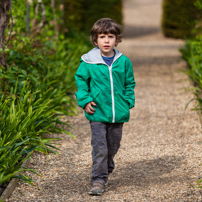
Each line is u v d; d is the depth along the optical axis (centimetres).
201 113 886
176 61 1587
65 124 800
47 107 784
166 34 2419
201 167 622
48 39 1281
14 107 723
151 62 1591
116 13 2308
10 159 554
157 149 713
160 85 1220
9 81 789
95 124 528
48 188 559
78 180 588
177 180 580
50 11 1391
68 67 1148
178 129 824
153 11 3588
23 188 554
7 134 618
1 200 489
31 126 688
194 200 517
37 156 668
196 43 1320
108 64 523
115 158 672
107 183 571
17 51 920
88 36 1808
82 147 725
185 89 1137
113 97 521
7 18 814
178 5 2336
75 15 2172
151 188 556
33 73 870
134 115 931
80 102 523
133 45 2066
